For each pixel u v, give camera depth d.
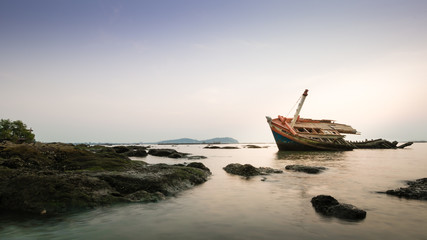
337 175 18.38
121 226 7.34
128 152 47.84
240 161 34.06
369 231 6.95
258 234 6.69
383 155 44.38
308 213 8.71
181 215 8.47
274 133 60.38
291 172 20.33
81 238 6.39
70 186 9.91
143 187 11.80
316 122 69.25
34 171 11.90
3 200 9.09
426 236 6.61
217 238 6.39
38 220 7.86
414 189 11.69
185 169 16.70
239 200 10.75
